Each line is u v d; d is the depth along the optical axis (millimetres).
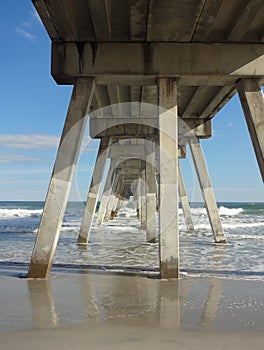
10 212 34062
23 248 9617
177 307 3908
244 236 13328
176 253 5445
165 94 5703
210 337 3014
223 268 6543
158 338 2977
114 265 6801
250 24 5371
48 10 4801
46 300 4160
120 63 5648
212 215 10938
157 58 5672
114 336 3014
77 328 3199
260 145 5676
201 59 5680
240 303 4082
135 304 4012
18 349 2746
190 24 5246
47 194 5488
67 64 5621
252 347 2822
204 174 10898
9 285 4914
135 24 5207
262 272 6129
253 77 5785
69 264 6855
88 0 4594
